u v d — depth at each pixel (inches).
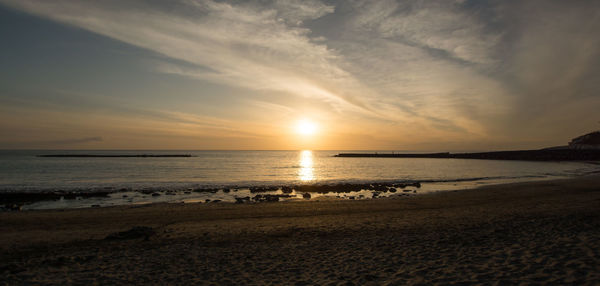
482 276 243.9
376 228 467.5
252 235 442.3
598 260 252.1
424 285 237.0
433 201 791.1
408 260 301.7
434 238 383.6
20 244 402.6
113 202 858.8
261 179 1604.3
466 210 614.5
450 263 282.4
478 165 2807.6
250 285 258.7
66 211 678.5
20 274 285.9
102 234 461.1
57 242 412.5
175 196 968.9
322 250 357.7
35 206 800.9
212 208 708.0
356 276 267.7
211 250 366.9
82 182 1396.4
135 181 1449.3
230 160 4143.7
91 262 324.2
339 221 534.6
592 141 4256.9
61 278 276.8
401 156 5088.6
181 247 380.5
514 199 780.0
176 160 4040.4
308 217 591.8
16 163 3036.4
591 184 1059.9
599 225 386.6
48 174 1823.3
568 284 215.0
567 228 380.8
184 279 275.1
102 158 4630.9
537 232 371.9
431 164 3068.4
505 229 404.5
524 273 241.8
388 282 249.0
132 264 316.8
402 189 1137.4
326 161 3924.7
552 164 2829.7
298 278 271.4
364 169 2406.5
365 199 858.8
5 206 778.8
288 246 380.5
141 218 597.6
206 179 1583.4
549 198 752.3
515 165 2731.3
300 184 1326.3
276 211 667.4
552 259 265.3
